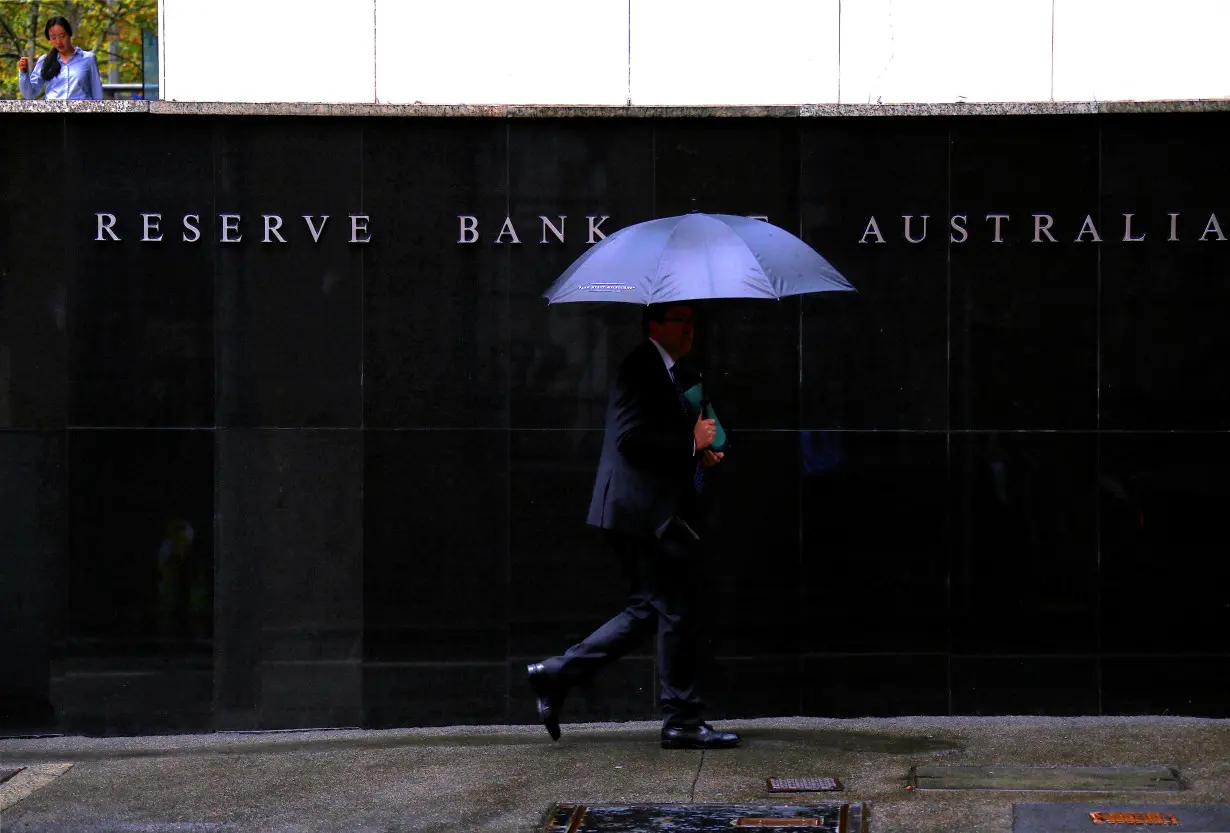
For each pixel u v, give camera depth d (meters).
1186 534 8.02
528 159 8.12
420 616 8.16
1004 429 8.07
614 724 8.12
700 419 7.02
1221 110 7.92
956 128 8.05
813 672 8.09
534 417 8.16
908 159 8.07
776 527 8.10
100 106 8.09
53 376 8.14
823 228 8.09
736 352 8.10
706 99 8.20
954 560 8.07
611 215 8.12
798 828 5.81
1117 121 8.00
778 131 8.09
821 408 8.10
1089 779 6.50
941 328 8.07
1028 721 7.93
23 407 8.14
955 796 6.25
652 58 8.22
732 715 8.10
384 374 8.15
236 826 6.11
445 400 8.16
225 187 8.14
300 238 8.15
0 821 6.23
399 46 8.24
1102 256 8.02
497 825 6.03
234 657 8.17
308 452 8.16
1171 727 7.70
